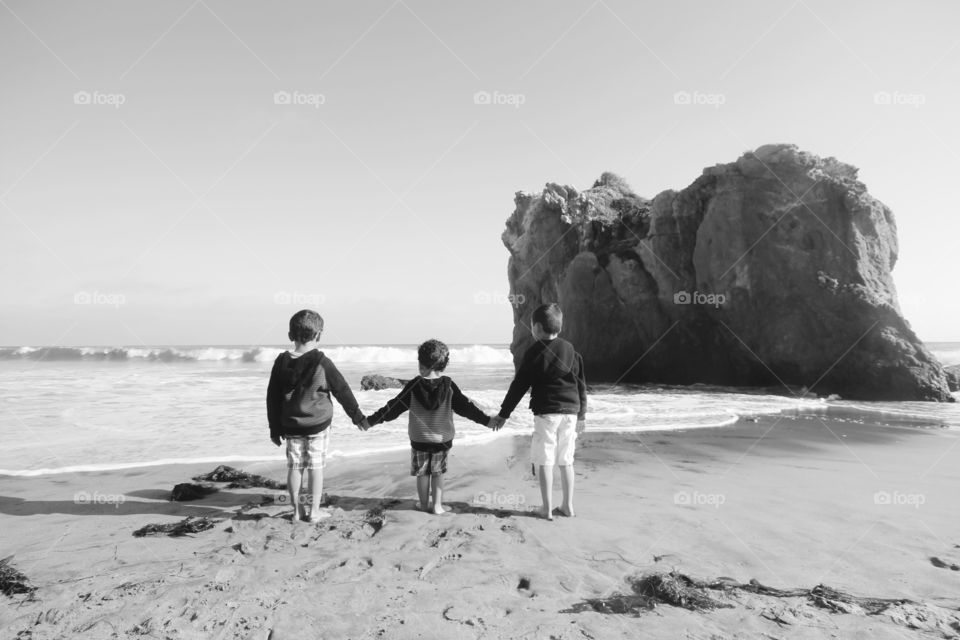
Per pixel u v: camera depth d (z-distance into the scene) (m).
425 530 4.44
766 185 19.55
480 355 54.34
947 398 16.36
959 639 2.69
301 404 4.61
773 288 19.02
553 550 4.01
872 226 18.36
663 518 4.82
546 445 4.79
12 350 48.81
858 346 17.45
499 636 2.71
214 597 3.15
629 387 20.81
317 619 2.89
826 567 3.72
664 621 2.89
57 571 3.56
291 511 5.00
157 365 37.31
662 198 22.27
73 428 9.81
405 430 9.77
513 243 30.39
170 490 5.80
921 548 4.11
